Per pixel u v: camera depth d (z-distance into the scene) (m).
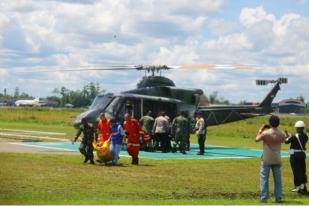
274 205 14.76
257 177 21.28
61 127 62.69
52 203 13.73
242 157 30.09
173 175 20.84
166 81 35.62
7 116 87.75
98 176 19.39
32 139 40.03
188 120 31.83
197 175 21.22
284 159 29.58
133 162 24.08
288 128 70.75
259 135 15.47
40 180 17.75
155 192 16.55
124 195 15.70
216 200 15.48
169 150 32.31
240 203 14.95
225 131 63.25
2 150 29.36
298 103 169.00
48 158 24.66
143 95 34.19
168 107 34.62
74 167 21.73
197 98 36.12
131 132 24.02
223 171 22.86
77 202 13.98
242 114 39.25
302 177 18.00
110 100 33.38
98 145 23.38
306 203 15.40
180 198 15.65
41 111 114.25
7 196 14.66
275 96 40.22
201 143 31.34
